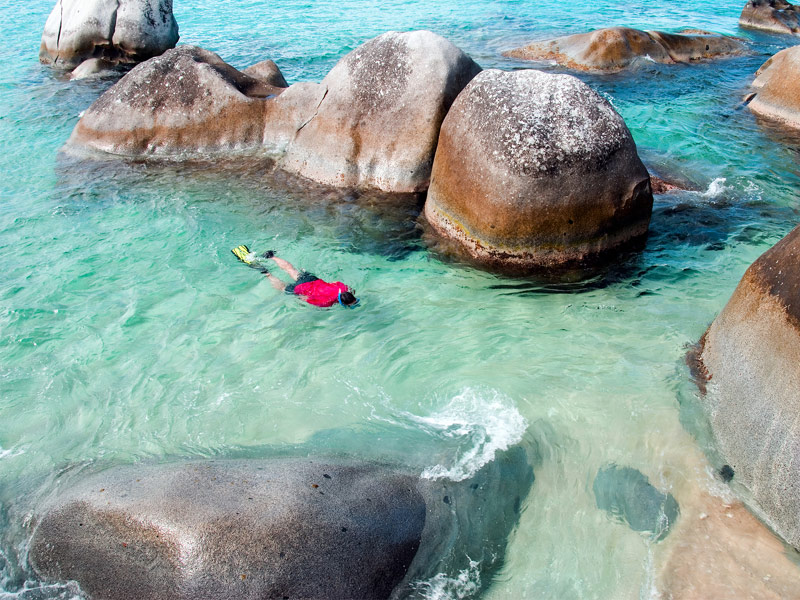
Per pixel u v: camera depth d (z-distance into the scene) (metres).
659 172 10.08
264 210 8.77
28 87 14.62
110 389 5.62
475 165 7.13
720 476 4.62
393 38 8.93
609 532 4.28
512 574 4.04
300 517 3.99
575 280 7.13
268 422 5.23
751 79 15.57
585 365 5.80
